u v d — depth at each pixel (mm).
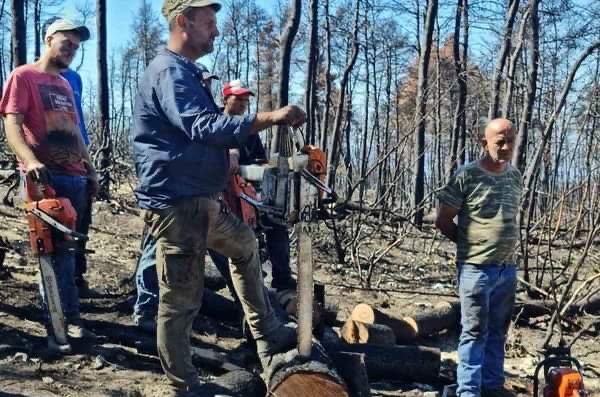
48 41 4719
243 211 5199
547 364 4121
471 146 19672
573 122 8953
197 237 3518
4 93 4570
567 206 8539
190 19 3484
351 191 9336
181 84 3352
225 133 3277
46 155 4648
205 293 5883
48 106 4664
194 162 3438
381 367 4891
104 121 15727
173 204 3473
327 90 20953
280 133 3543
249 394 3877
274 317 3980
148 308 5098
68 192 4754
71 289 4789
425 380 4973
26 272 6566
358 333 5402
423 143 16344
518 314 6730
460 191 4359
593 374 5617
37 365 4281
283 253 5879
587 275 8750
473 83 19766
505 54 16500
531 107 12016
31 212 4371
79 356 4508
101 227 10500
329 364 3686
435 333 6355
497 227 4289
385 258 10070
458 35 19844
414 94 21094
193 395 3711
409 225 11898
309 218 3480
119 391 4074
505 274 4375
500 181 4324
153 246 5039
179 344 3699
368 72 26922
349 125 24688
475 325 4340
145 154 3467
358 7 21266
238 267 3865
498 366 4570
